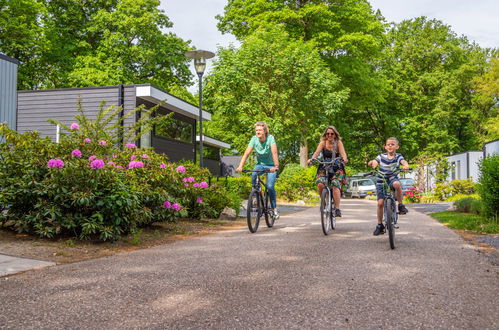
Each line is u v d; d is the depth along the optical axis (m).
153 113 16.31
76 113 15.11
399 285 3.57
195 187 9.19
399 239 6.33
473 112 40.69
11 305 3.05
